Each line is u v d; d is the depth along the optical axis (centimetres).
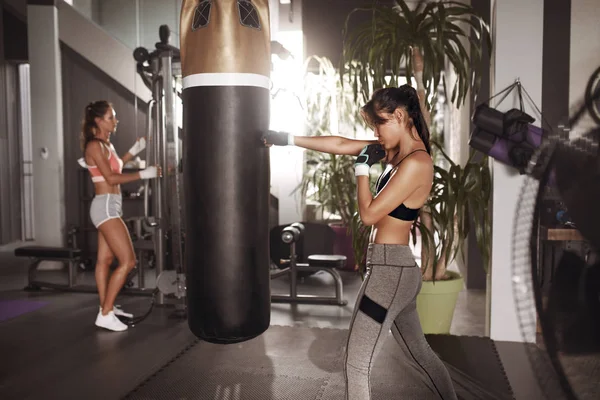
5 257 713
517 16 336
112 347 348
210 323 219
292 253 467
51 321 410
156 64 413
